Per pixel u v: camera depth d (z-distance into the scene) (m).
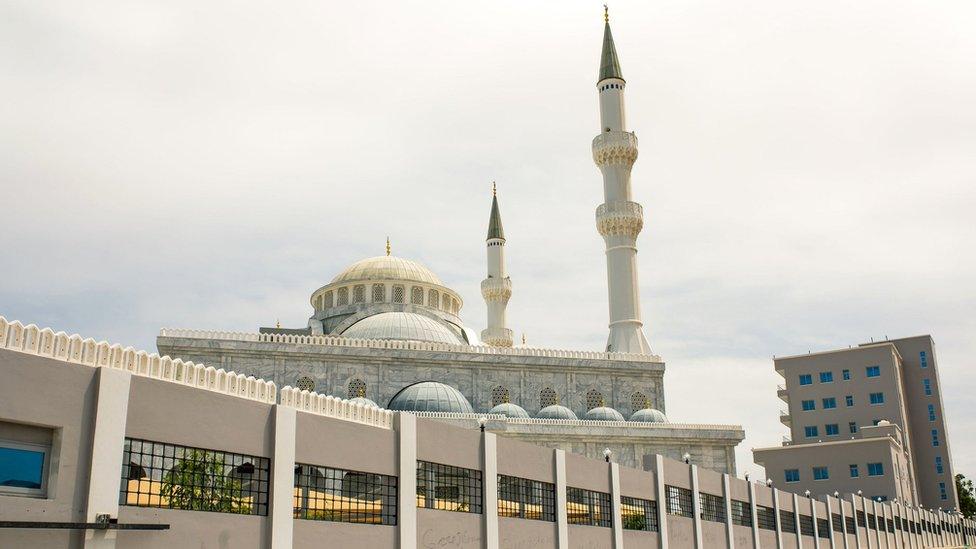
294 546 25.69
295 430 26.39
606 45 103.50
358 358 75.56
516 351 81.19
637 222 96.94
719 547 51.72
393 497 29.94
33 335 20.66
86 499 20.47
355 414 30.34
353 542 27.75
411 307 93.12
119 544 20.98
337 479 28.34
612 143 99.00
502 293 116.12
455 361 78.69
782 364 135.12
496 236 119.62
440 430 32.56
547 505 37.94
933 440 134.12
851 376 129.38
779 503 61.97
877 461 104.44
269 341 73.19
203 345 71.25
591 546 39.97
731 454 77.44
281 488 25.53
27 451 19.86
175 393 23.12
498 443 35.41
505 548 34.56
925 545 103.44
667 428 76.12
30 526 18.83
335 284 94.62
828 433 129.00
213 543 23.42
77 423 20.62
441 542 31.45
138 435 22.00
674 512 48.12
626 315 94.06
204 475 23.98
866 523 80.88
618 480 43.06
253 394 27.22
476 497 33.91
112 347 22.75
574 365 82.38
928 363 137.38
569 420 73.56
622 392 84.00
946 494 131.25
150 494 22.75
